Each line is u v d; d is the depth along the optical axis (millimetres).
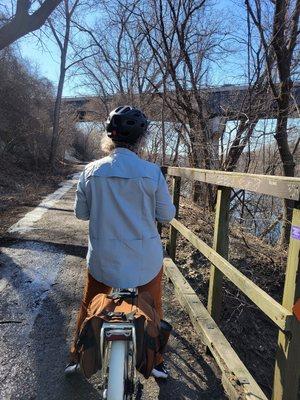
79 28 16625
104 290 2586
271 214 8133
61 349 3371
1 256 5891
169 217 2451
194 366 3221
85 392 2826
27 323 3814
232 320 4859
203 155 9539
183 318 4027
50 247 6480
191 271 5504
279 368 2311
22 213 9578
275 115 8734
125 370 1909
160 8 9156
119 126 2379
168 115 11453
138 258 2363
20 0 8977
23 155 22734
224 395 2885
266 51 8047
